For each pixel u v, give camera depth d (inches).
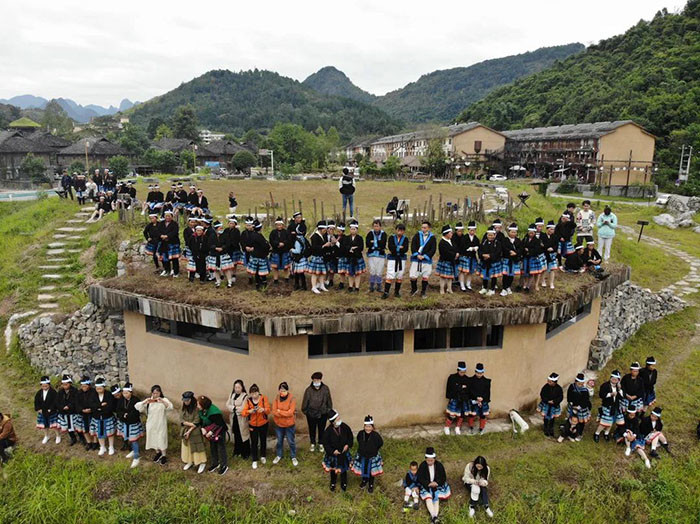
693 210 1378.0
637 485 379.6
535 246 446.3
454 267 439.2
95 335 490.9
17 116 4173.2
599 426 428.5
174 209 653.9
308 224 672.4
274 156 2647.6
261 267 438.0
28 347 512.4
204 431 352.8
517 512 344.2
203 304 405.7
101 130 4308.6
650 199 1696.6
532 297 442.3
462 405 408.2
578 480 376.2
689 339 645.9
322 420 375.6
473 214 693.3
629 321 641.6
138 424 376.2
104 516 329.4
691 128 2003.0
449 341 426.3
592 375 535.5
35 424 431.2
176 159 2133.4
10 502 347.9
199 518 327.3
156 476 362.9
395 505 341.7
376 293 440.1
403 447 395.9
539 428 431.8
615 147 1888.5
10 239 737.0
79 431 392.8
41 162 1855.3
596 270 519.2
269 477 360.2
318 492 346.9
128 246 591.8
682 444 438.0
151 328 452.4
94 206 816.9
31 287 593.3
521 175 2161.7
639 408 427.8
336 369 401.4
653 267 870.4
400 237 422.3
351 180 636.7
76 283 593.3
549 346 465.1
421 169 2176.4
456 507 343.9
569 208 530.9
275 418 362.9
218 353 410.6
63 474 362.6
